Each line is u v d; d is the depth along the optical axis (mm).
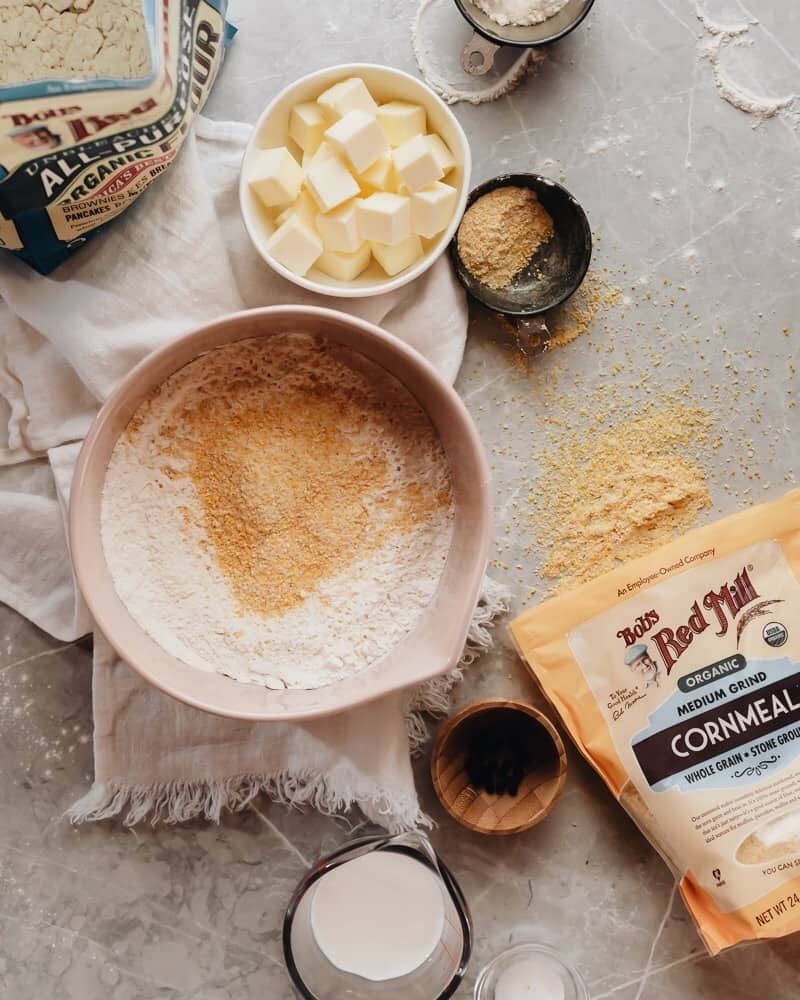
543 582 850
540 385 852
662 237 853
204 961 854
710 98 852
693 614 819
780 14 849
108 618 758
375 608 803
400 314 829
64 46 676
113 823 859
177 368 788
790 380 853
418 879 822
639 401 852
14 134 689
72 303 798
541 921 851
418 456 812
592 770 855
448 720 802
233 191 827
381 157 793
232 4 845
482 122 852
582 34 851
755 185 854
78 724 857
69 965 854
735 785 810
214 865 856
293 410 814
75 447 828
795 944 849
